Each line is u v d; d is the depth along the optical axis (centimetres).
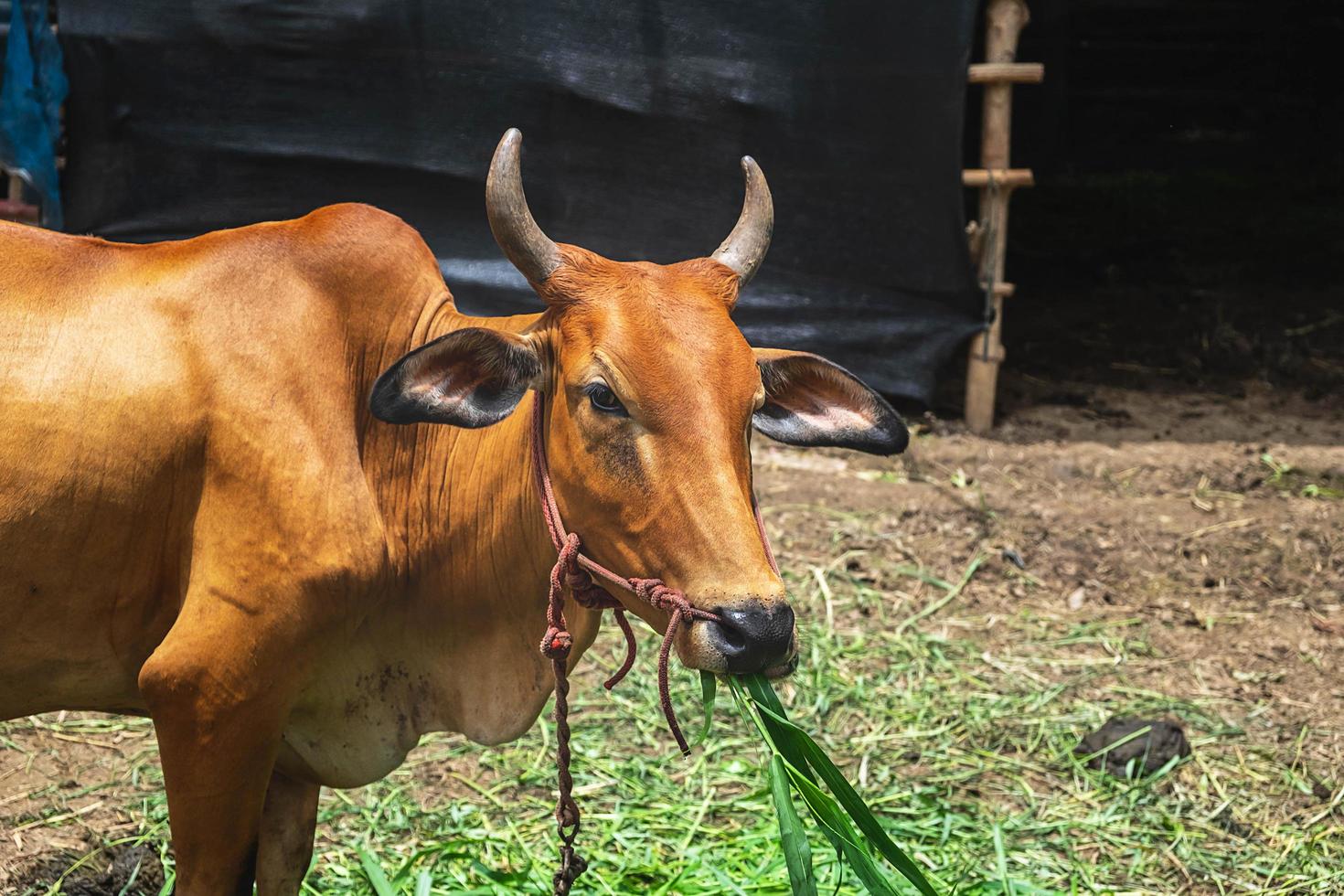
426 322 282
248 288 262
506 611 277
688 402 244
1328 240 1112
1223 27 1523
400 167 658
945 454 659
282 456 253
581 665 484
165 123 654
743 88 653
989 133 680
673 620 238
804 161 663
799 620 514
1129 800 416
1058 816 408
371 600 264
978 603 539
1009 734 453
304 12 641
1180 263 1054
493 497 271
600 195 664
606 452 248
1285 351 847
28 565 249
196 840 260
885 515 595
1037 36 1412
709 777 418
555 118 655
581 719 450
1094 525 590
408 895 343
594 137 658
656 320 249
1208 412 743
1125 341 870
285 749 287
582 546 258
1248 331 885
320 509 254
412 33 643
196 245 268
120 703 278
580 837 382
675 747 436
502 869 364
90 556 252
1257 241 1112
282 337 260
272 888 301
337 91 652
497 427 274
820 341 686
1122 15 1527
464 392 254
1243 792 423
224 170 660
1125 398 765
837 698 470
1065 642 512
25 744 415
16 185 672
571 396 251
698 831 386
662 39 649
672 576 243
